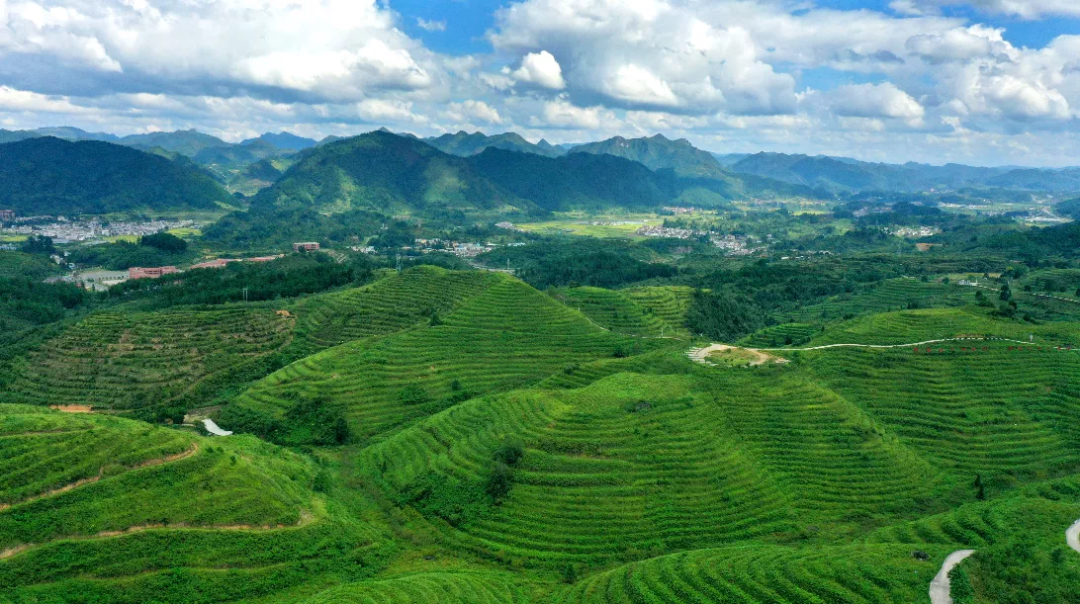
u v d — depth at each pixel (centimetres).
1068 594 7419
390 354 18400
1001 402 14712
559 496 11156
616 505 11012
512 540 10462
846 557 8869
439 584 8912
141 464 9938
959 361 15975
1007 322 18900
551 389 15312
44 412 12475
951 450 13350
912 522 10431
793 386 14475
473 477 11762
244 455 11544
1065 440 13675
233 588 8744
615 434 12506
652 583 8794
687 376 14962
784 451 12588
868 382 15400
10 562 8119
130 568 8519
